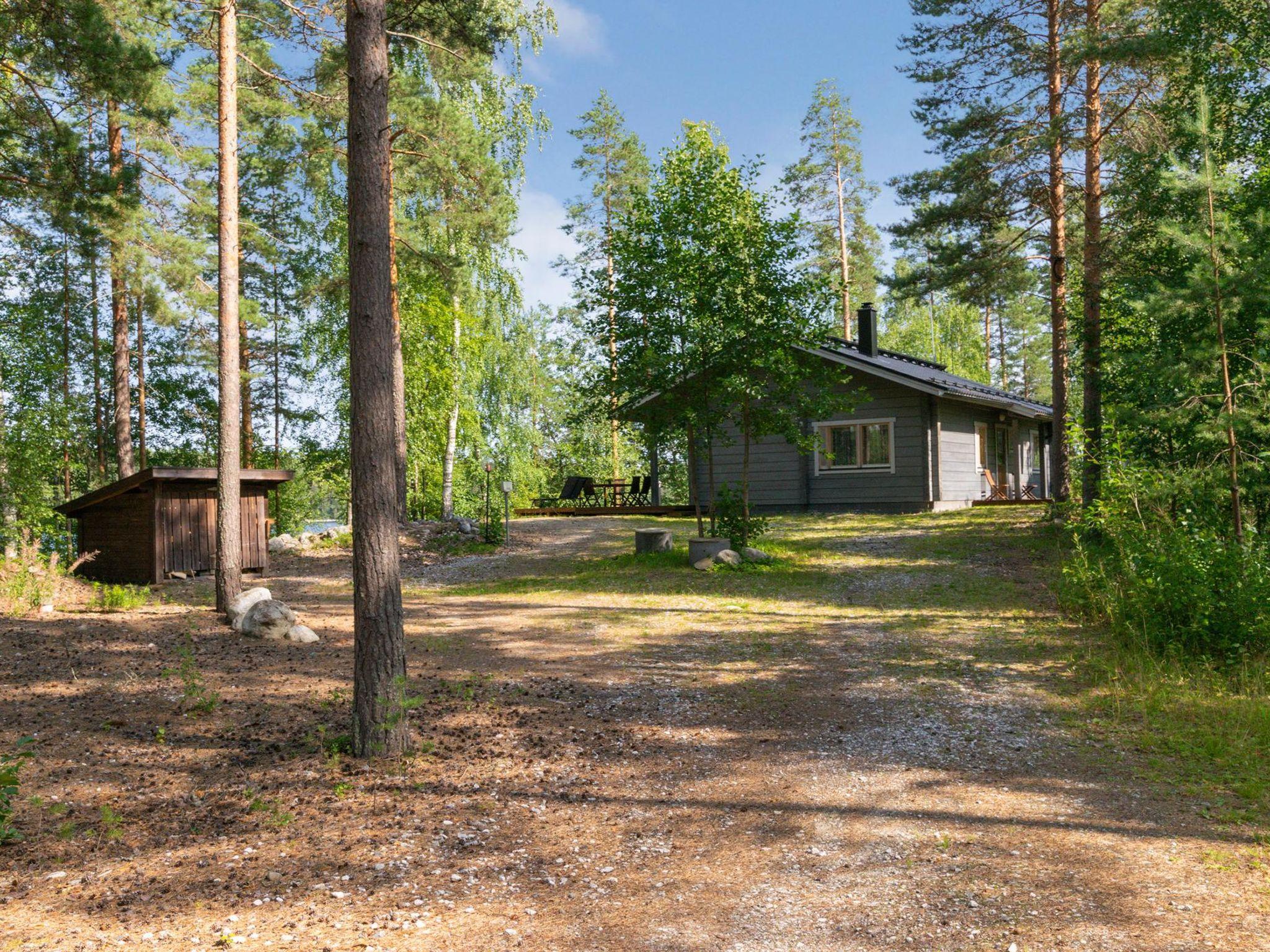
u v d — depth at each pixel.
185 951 3.53
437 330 25.69
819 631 10.88
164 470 15.73
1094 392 14.93
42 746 6.17
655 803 5.55
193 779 5.73
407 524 21.11
